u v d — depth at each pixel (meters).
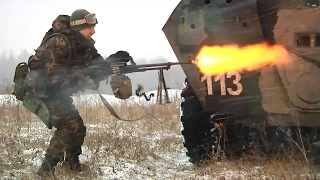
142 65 5.58
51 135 8.27
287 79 5.53
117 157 6.45
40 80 5.34
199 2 5.69
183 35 5.79
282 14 5.45
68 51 5.37
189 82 5.96
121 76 5.39
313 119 5.59
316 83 5.41
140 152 6.62
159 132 8.98
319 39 5.37
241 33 5.59
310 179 5.10
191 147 6.32
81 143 5.70
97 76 5.55
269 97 5.69
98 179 5.47
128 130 8.66
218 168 5.85
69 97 5.60
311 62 5.39
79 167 5.73
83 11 5.48
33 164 6.18
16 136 7.30
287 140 6.02
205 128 6.26
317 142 5.83
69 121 5.50
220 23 5.63
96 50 5.61
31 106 5.47
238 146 6.22
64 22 5.49
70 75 5.41
